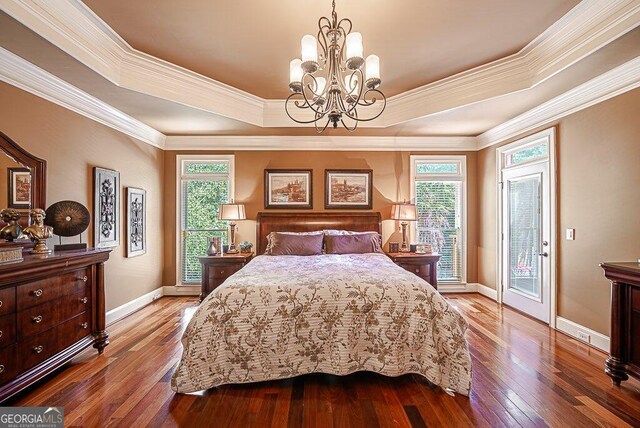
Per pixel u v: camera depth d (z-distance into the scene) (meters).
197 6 2.25
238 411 2.00
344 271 2.81
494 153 4.50
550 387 2.25
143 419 1.91
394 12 2.33
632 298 2.19
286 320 2.29
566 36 2.51
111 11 2.30
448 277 4.99
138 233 4.16
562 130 3.33
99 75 2.70
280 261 3.50
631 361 2.19
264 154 4.89
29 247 2.54
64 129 3.00
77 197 3.17
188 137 4.80
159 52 2.89
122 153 3.88
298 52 2.90
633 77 2.55
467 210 4.97
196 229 4.91
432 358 2.25
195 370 2.18
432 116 3.81
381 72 3.30
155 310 4.12
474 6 2.26
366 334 2.31
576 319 3.15
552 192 3.43
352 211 4.91
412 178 4.93
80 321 2.60
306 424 1.87
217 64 3.12
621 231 2.70
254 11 2.31
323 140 4.87
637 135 2.55
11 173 2.49
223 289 2.37
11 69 2.43
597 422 1.88
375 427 1.84
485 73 3.21
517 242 4.06
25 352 2.06
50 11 2.13
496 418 1.92
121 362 2.65
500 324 3.55
